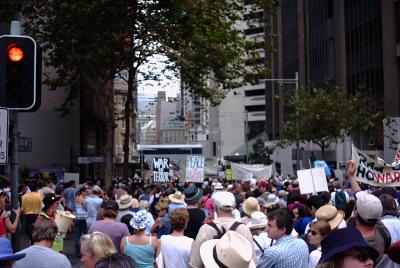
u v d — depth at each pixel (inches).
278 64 3277.6
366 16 1958.7
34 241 244.7
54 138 1612.9
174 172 1668.3
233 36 1056.8
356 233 157.0
